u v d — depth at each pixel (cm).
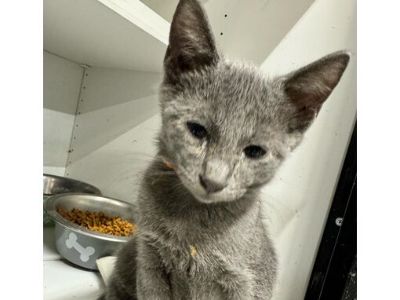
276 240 27
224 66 16
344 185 25
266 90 15
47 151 34
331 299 25
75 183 32
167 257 16
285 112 16
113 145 34
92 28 23
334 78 15
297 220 27
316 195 26
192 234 16
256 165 15
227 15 29
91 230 24
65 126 35
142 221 17
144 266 17
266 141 15
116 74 34
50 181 31
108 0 19
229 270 16
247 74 16
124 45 25
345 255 25
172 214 16
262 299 18
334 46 26
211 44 15
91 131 35
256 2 28
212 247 16
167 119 15
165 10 30
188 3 15
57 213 25
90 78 35
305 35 26
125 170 33
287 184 27
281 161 16
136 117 32
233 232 16
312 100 16
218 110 15
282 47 27
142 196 17
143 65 30
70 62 34
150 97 32
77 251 24
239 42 28
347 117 25
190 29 15
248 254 17
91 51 29
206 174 14
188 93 15
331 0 26
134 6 21
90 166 35
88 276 24
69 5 20
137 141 32
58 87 34
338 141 25
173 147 15
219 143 14
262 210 21
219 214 16
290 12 27
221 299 17
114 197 33
